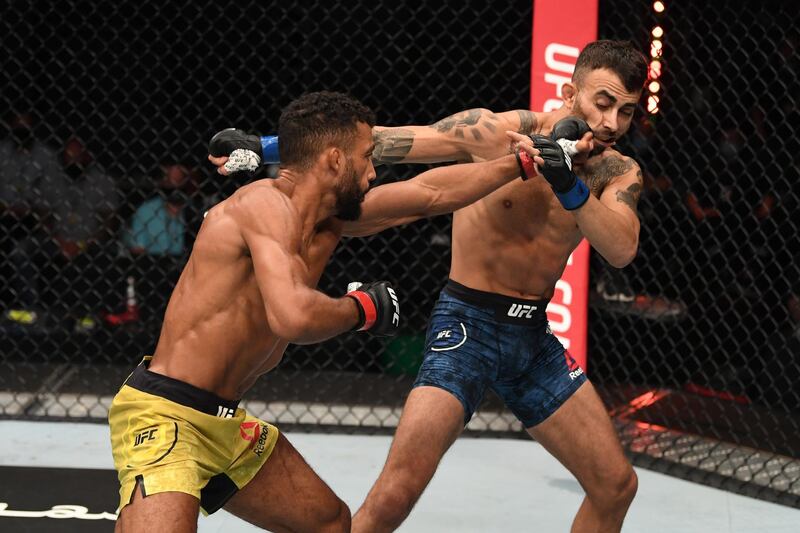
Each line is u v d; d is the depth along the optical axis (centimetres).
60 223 691
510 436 548
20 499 419
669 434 547
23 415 557
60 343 698
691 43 677
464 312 309
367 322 231
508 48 724
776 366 614
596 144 300
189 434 237
